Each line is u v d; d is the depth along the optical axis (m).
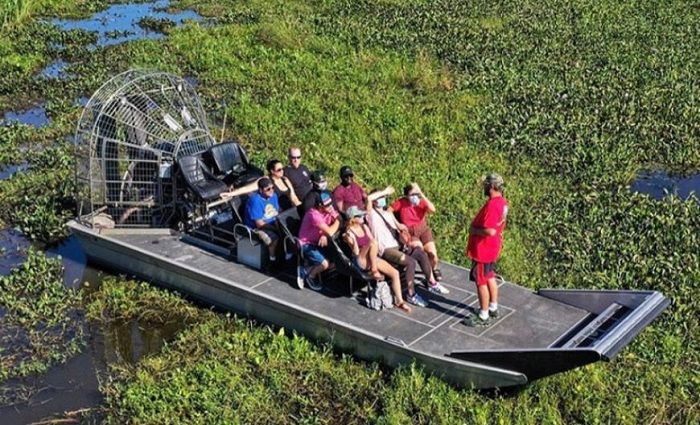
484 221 10.70
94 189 13.68
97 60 24.12
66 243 14.65
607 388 10.65
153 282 13.11
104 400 10.64
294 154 13.61
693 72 23.36
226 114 19.55
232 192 12.98
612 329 10.21
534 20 28.80
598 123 19.52
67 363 11.42
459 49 24.95
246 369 11.04
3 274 13.56
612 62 24.12
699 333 11.82
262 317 11.93
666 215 14.98
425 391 10.36
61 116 19.84
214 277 12.13
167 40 26.08
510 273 13.26
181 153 13.86
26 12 28.67
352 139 18.67
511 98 21.16
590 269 13.41
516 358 10.12
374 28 27.09
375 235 11.54
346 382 10.69
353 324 11.08
